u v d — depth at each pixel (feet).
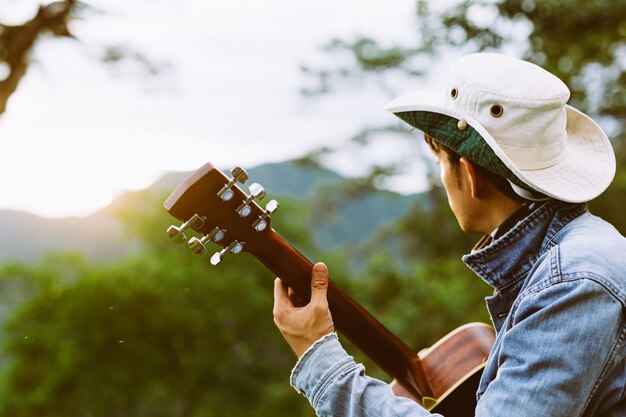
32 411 41.22
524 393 3.53
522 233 4.09
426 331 39.37
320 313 4.28
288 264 4.80
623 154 44.16
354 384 3.95
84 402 41.39
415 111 4.29
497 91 4.00
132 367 41.78
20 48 25.26
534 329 3.61
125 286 41.63
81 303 41.34
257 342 43.96
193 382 42.68
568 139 4.65
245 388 43.42
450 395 5.46
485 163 4.07
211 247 43.42
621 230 41.93
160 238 46.88
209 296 42.52
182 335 42.42
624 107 41.42
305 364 4.14
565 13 33.35
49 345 41.47
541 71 4.10
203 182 4.62
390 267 43.80
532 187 3.94
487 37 35.50
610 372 3.62
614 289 3.58
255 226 4.71
